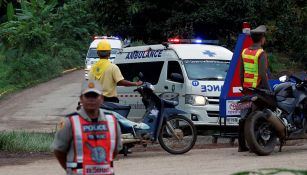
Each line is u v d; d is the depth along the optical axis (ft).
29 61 237.25
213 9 123.85
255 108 73.67
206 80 96.48
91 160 31.45
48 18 214.28
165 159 72.90
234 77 86.22
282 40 136.87
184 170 63.57
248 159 70.49
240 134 76.38
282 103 75.00
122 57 109.60
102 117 31.89
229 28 126.21
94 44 218.79
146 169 64.75
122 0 128.98
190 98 95.25
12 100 180.65
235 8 123.54
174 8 127.44
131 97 102.53
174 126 77.82
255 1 124.57
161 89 99.81
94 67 76.43
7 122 130.21
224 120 86.79
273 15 130.31
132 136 74.69
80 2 335.67
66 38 329.31
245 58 75.20
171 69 99.30
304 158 70.49
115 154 32.65
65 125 31.58
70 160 31.71
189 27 125.49
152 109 76.43
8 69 236.22
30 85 225.56
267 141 73.26
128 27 132.26
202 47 102.53
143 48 105.70
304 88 76.38
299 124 75.87
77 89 206.28
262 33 74.79
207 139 98.73
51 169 65.67
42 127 119.75
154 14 129.39
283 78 78.89
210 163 68.18
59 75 262.06
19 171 64.49
